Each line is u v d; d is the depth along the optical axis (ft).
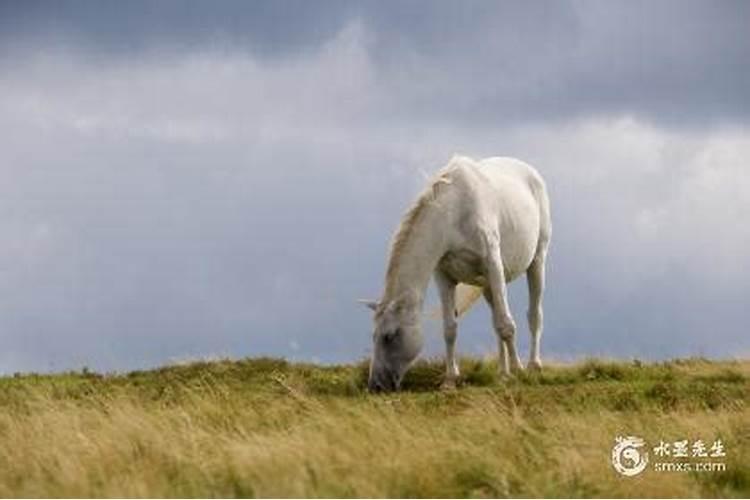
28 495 48.37
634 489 48.80
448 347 74.02
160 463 50.83
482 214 74.38
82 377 77.36
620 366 74.28
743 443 56.29
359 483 47.24
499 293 74.38
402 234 73.00
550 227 83.51
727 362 79.15
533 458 51.72
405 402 65.67
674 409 62.95
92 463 50.75
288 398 65.62
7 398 69.46
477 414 59.11
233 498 47.52
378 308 72.38
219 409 60.80
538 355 81.92
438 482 48.42
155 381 74.33
